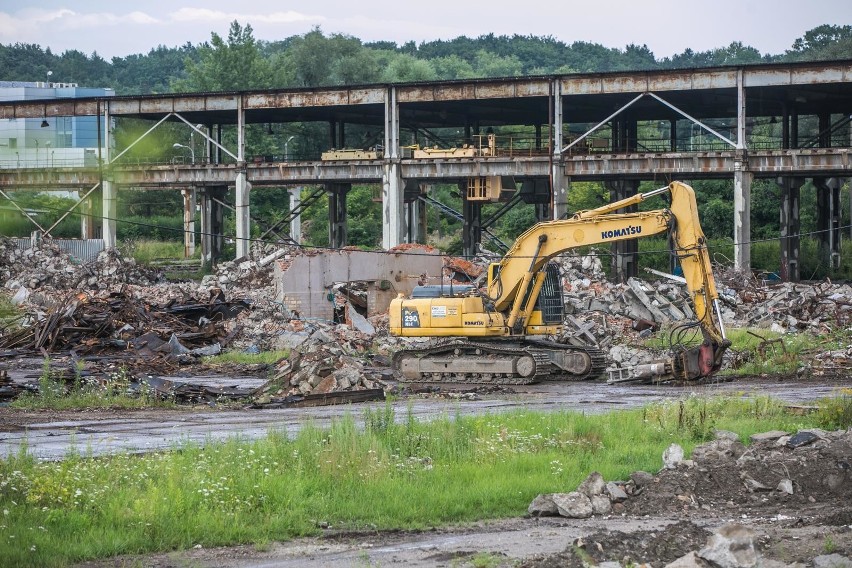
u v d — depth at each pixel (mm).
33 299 79688
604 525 20406
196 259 125438
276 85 174000
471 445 26859
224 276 80375
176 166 97938
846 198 130250
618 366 50594
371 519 20812
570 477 24000
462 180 93125
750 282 75438
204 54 176500
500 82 85312
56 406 38531
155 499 20219
